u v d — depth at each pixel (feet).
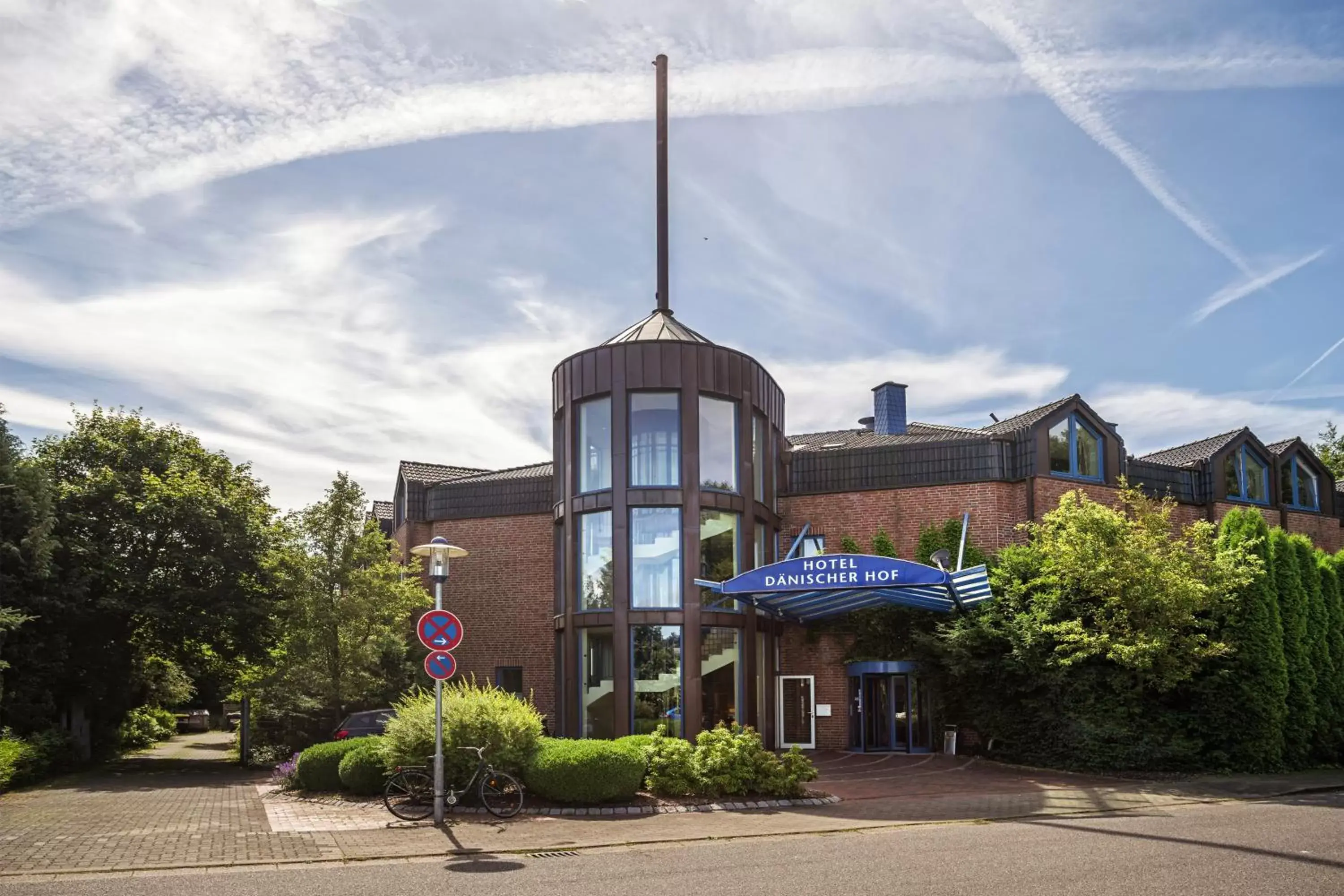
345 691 88.79
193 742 142.72
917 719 84.84
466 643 103.55
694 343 81.15
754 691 81.15
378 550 93.71
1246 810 51.26
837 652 88.43
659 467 79.77
